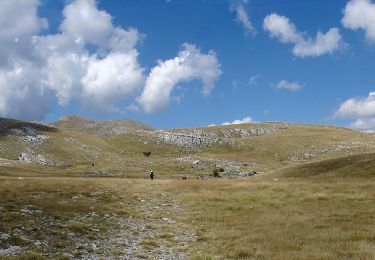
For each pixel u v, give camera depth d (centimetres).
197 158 16838
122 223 3394
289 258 2145
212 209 4375
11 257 1905
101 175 12462
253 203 4656
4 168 12425
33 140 19812
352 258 2156
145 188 6075
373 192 4866
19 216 2994
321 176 7069
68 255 2128
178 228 3325
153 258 2247
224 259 2234
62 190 5100
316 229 3052
